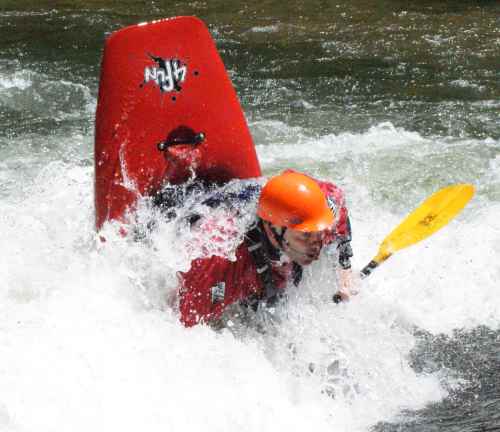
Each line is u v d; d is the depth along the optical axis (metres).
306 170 23.95
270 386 13.73
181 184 16.12
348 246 14.98
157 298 14.66
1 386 12.73
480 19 39.31
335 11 41.75
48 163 24.34
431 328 15.98
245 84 32.06
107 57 15.02
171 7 43.41
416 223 16.41
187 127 15.88
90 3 44.44
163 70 15.48
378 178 23.27
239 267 13.93
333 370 14.35
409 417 13.39
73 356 13.48
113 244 15.53
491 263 17.84
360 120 28.08
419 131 26.91
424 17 40.00
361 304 15.82
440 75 32.16
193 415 12.85
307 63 34.19
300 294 14.75
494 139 26.00
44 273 15.76
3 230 17.98
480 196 21.72
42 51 36.12
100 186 15.80
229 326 14.65
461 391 14.09
